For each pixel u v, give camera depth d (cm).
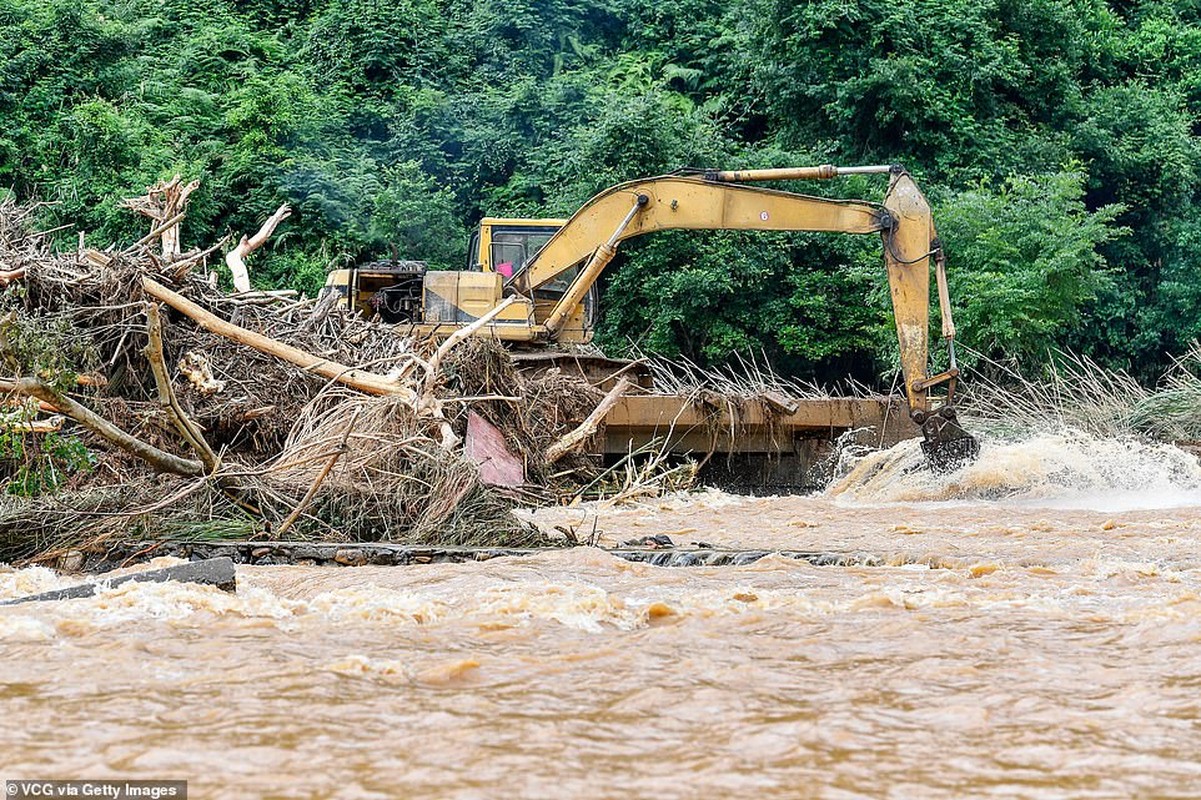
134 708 1277
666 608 1869
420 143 12531
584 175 11325
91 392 3756
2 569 2847
